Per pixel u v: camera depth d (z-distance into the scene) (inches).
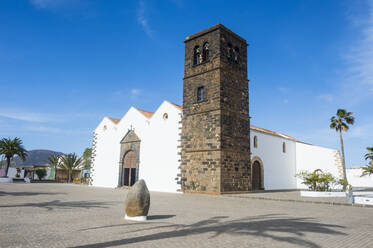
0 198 613.0
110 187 1275.8
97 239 249.3
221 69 932.0
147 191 366.0
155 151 1099.9
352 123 1459.2
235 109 957.8
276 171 1310.3
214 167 868.6
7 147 1851.6
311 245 241.8
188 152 964.0
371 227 339.0
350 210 517.0
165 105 1099.3
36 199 613.0
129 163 1227.2
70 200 604.7
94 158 1425.9
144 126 1173.1
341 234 291.0
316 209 519.5
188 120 992.2
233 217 397.4
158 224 329.7
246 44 1075.3
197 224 334.3
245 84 1028.5
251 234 281.0
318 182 858.1
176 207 516.7
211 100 930.1
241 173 932.0
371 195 731.4
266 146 1274.6
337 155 1339.8
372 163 1400.1
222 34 966.4
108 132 1375.5
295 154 1480.1
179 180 974.4
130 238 255.0
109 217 374.9
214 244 238.7
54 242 236.4
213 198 732.7
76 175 2107.5
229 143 903.7
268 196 779.4
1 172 2313.0
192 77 1013.8
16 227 297.6
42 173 2078.0
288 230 303.9
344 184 934.4
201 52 1004.6
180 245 232.8
